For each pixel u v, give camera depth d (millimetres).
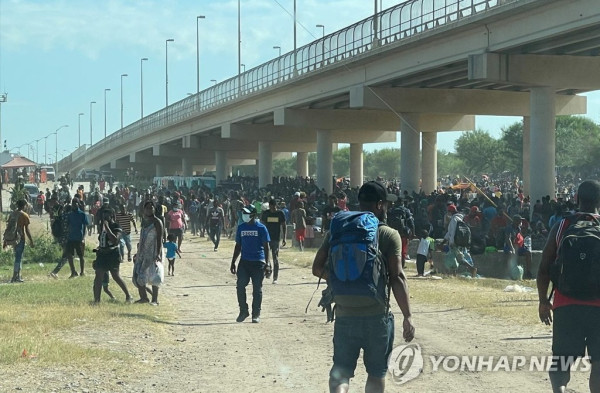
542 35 32000
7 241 21766
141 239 17062
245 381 9648
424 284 21562
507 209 36188
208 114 79000
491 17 34125
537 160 37531
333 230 6727
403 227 19391
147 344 12062
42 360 10320
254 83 65125
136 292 19312
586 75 36906
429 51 40125
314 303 17375
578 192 7219
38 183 111438
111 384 9320
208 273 24828
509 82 36062
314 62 53000
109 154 139125
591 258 6660
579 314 6723
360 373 10000
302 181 66125
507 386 9172
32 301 16938
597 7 28922
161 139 101062
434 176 62312
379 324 6609
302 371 10227
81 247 23156
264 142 75562
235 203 41062
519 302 16734
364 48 46000
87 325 13492
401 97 47781
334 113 61250
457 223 24266
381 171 173625
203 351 11625
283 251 33031
